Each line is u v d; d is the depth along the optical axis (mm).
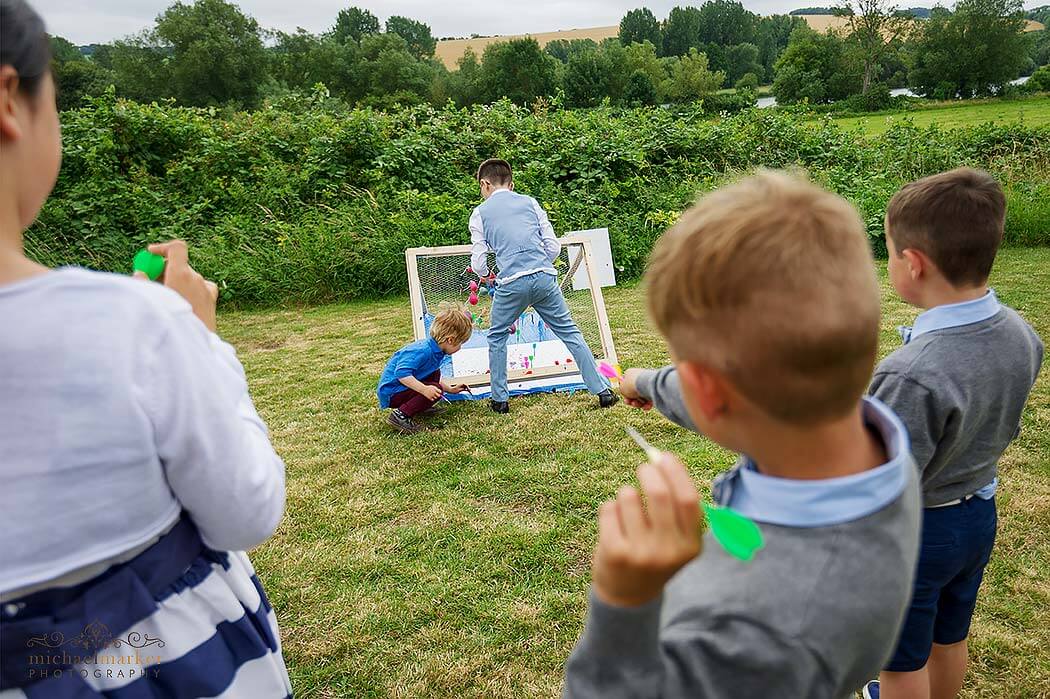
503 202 4613
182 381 918
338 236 8828
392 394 4414
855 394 837
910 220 1658
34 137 887
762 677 788
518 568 3025
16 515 862
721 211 833
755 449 886
